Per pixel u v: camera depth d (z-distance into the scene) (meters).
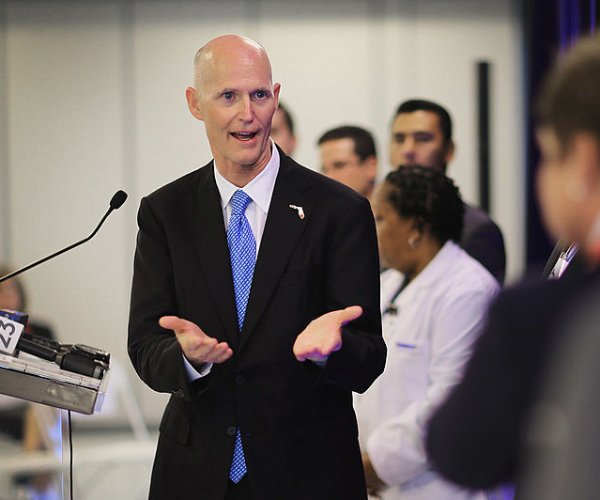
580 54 2.67
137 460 10.79
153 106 14.64
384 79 14.60
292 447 4.68
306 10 14.59
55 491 4.73
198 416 4.75
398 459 6.16
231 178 4.84
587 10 10.44
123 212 14.64
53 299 14.64
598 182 2.57
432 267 6.46
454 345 6.26
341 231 4.77
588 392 2.42
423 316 6.37
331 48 14.58
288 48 14.62
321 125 14.63
